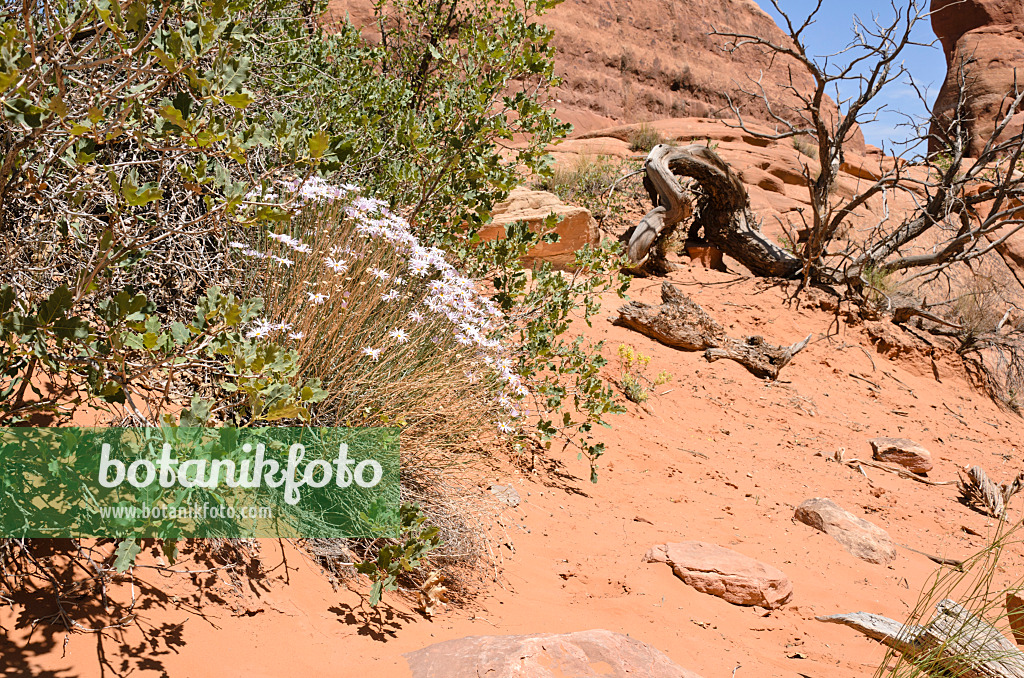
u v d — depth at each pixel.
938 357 12.38
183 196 3.48
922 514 6.87
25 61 2.01
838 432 8.99
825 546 5.43
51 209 2.70
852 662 3.68
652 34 43.53
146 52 2.43
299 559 3.14
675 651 3.42
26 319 2.19
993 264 17.86
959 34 39.50
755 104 45.66
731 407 8.89
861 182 21.78
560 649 2.83
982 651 3.27
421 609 3.22
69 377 2.55
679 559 4.37
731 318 11.57
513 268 5.62
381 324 3.64
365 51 6.59
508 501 4.66
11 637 2.21
